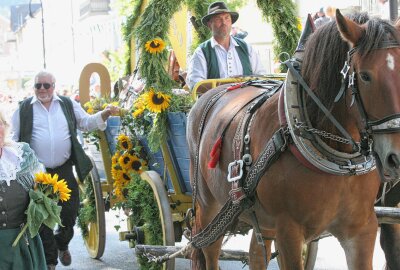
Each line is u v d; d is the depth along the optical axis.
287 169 3.87
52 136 6.86
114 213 10.71
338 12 3.49
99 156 8.00
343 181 3.81
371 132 3.44
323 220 3.90
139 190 6.46
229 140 4.48
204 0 7.60
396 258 4.69
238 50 6.52
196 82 6.32
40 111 6.92
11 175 4.44
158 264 6.13
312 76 3.85
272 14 6.61
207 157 4.84
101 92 8.23
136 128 6.60
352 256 4.01
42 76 6.90
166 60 6.39
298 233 3.93
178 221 6.34
